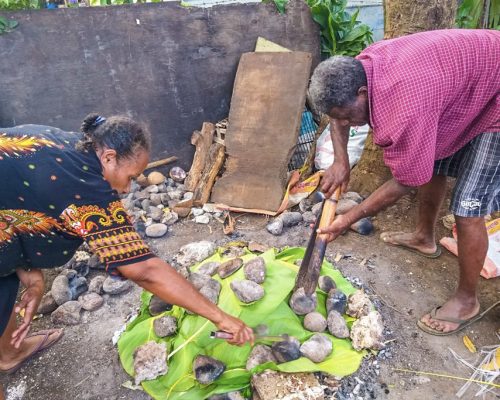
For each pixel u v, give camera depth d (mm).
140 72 3340
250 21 3484
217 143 3396
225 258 2334
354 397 1689
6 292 1574
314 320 1833
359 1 5082
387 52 1574
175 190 3443
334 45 3701
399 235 2559
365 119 1610
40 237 1354
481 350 1893
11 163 1189
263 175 3127
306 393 1578
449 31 1618
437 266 2412
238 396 1633
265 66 3328
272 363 1633
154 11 3223
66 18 3039
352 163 3254
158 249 2748
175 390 1667
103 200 1230
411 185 1605
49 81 3137
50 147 1218
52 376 1890
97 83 3264
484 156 1682
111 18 3141
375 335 1784
